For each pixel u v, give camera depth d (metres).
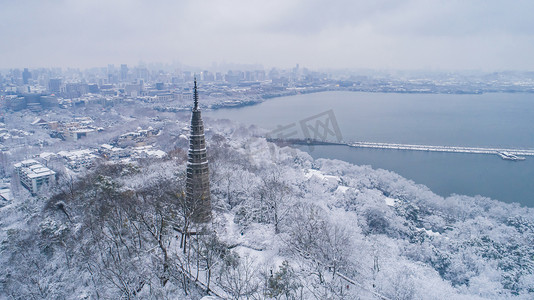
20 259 81.81
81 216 88.62
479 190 189.12
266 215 99.19
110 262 72.38
